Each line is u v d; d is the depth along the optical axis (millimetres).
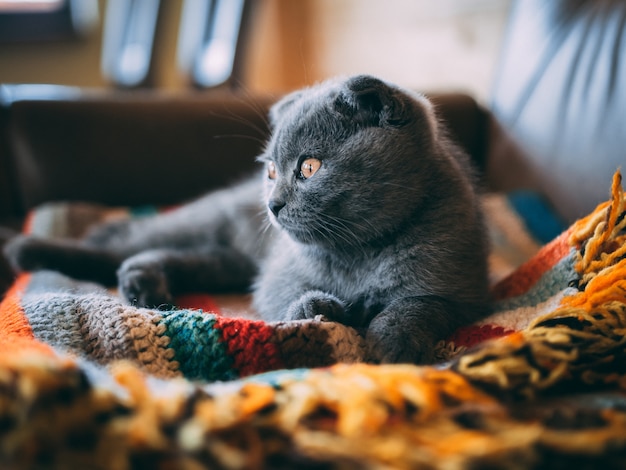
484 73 859
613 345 344
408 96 482
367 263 481
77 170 747
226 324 395
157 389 321
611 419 286
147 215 736
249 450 266
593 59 627
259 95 792
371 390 296
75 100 747
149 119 754
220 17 1465
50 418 268
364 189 462
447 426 283
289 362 391
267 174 531
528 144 696
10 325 406
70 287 521
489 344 346
